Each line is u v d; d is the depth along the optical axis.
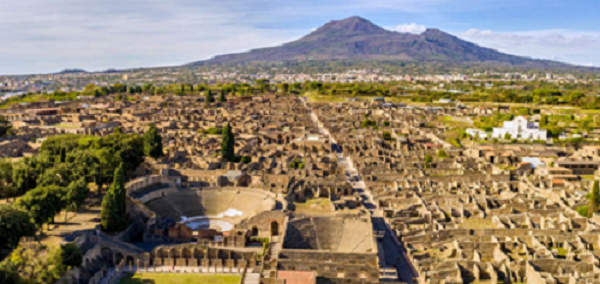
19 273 161.12
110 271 187.50
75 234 195.75
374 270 173.50
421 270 179.38
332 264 177.62
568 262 176.50
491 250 192.75
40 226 197.00
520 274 176.62
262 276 177.00
